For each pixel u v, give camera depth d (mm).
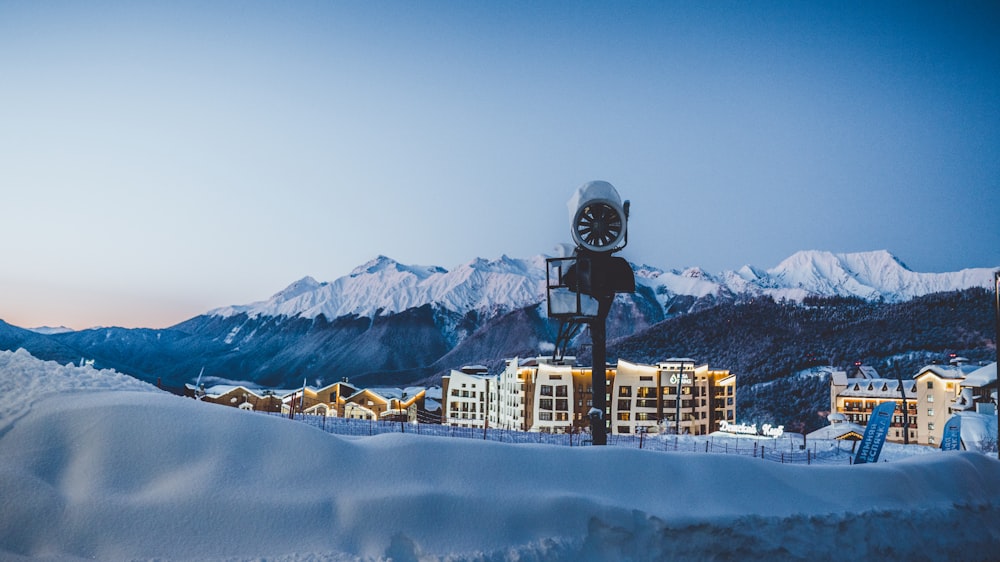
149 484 6148
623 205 12258
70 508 5715
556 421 79312
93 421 6477
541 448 7738
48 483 5906
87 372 7734
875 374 105312
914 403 89250
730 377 86125
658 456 8156
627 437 29047
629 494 7523
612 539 6945
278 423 7086
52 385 7062
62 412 6527
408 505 6461
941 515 9086
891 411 14766
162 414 6727
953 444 21203
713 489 7910
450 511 6594
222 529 5914
